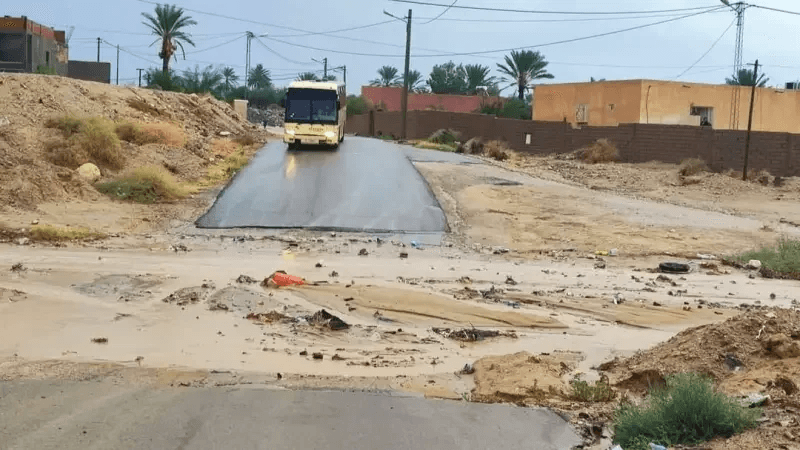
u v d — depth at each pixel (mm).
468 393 9852
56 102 35594
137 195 27953
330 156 39688
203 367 10633
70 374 9922
